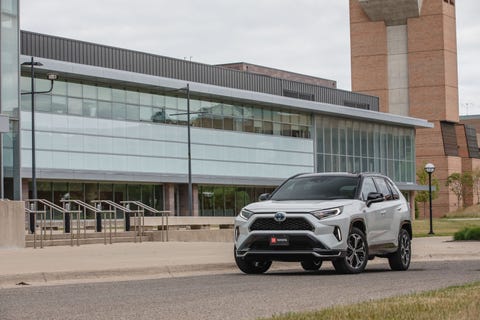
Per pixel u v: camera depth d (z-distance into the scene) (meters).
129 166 60.53
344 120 82.75
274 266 20.61
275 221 16.58
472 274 16.61
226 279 15.66
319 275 16.70
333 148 80.88
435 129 118.19
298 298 11.57
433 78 118.50
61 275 16.08
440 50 118.19
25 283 15.23
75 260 19.53
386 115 86.19
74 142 56.47
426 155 118.50
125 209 33.16
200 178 66.06
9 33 38.59
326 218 16.50
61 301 11.53
